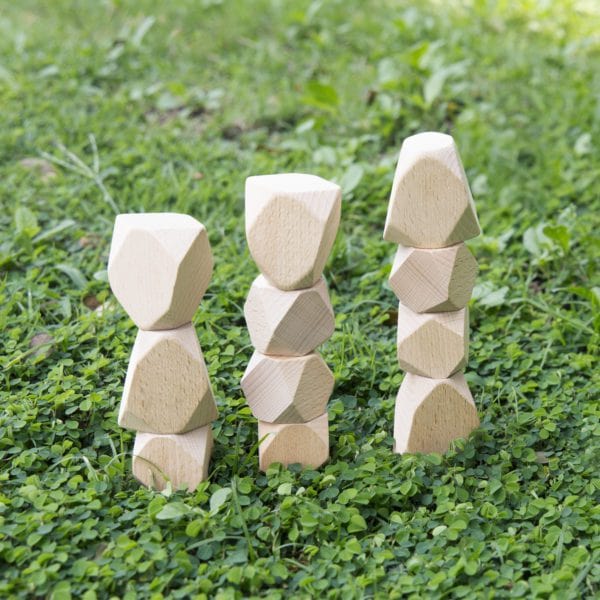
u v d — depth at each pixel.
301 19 2.03
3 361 1.12
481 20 2.11
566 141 1.54
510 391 1.12
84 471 1.02
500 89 1.74
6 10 2.18
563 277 1.28
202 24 2.08
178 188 1.41
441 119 1.61
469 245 1.33
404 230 0.98
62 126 1.56
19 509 0.98
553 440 1.07
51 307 1.21
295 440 1.02
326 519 0.97
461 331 1.01
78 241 1.33
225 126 1.61
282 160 1.49
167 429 0.99
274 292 0.98
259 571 0.93
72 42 1.94
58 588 0.92
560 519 0.98
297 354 0.99
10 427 1.04
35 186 1.42
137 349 0.97
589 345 1.17
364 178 1.44
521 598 0.92
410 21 2.01
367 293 1.27
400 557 0.96
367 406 1.11
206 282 0.97
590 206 1.41
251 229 0.96
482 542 0.96
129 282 0.95
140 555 0.94
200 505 0.99
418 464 1.02
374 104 1.64
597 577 0.93
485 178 1.45
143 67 1.84
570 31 2.08
